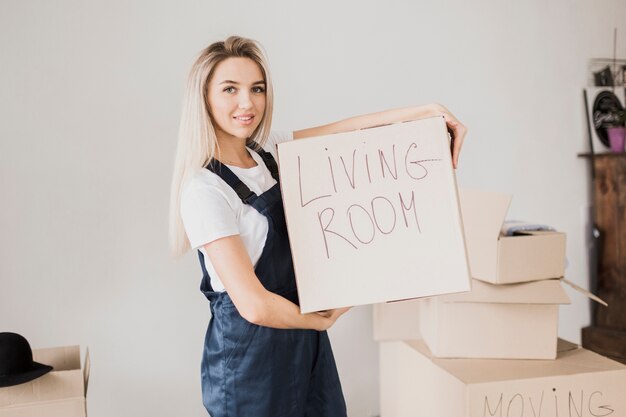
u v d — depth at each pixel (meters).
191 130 1.43
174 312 2.44
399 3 2.67
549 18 3.00
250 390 1.48
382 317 2.36
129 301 2.37
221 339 1.51
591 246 3.21
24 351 1.77
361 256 1.30
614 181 3.07
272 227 1.46
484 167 2.93
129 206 2.34
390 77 2.68
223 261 1.33
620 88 3.22
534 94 3.00
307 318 1.34
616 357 3.05
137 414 2.41
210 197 1.38
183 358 2.46
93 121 2.26
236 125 1.45
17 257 2.22
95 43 2.24
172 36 2.33
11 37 2.15
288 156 1.32
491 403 1.85
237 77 1.42
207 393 1.54
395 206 1.32
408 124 1.33
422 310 2.29
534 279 2.02
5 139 2.17
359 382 2.72
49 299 2.27
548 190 3.08
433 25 2.75
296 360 1.52
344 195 1.32
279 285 1.49
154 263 2.39
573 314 3.18
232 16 2.40
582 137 3.13
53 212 2.25
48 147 2.22
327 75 2.57
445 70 2.79
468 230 2.03
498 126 2.94
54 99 2.21
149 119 2.33
